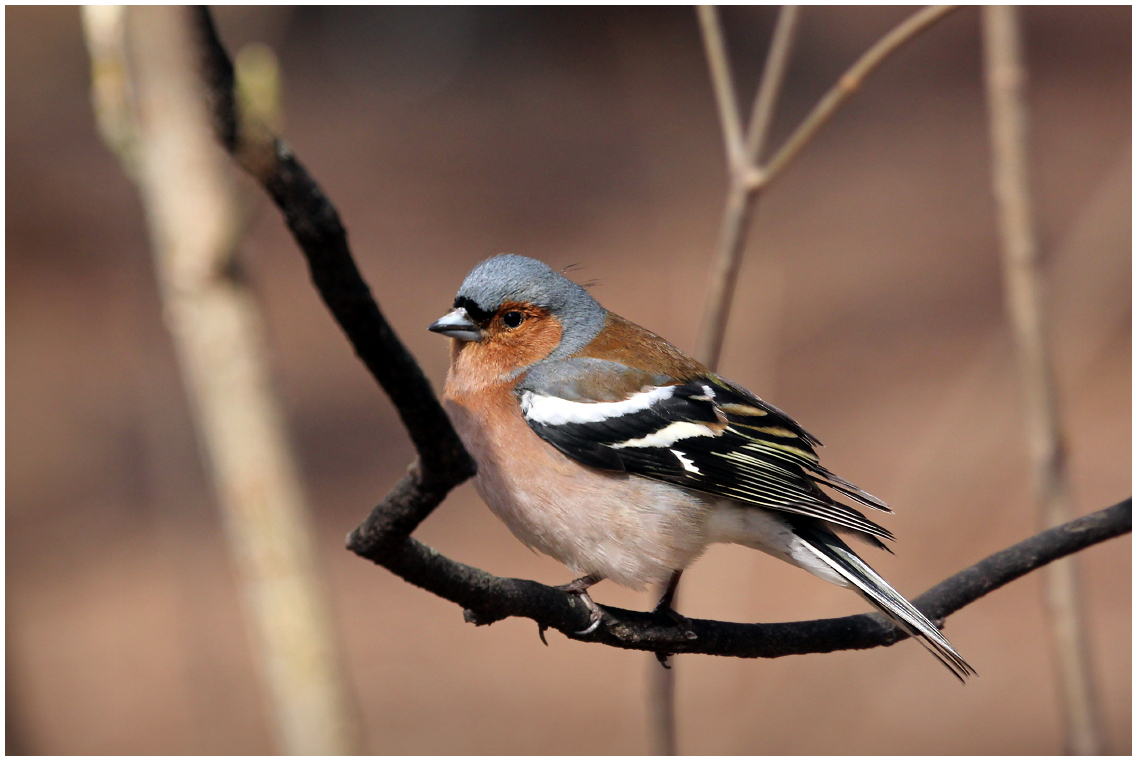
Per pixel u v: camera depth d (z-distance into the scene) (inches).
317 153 1016.9
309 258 104.4
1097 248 351.6
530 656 555.2
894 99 1085.1
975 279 836.6
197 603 555.8
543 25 1171.3
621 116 1077.1
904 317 798.5
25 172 885.2
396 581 618.2
